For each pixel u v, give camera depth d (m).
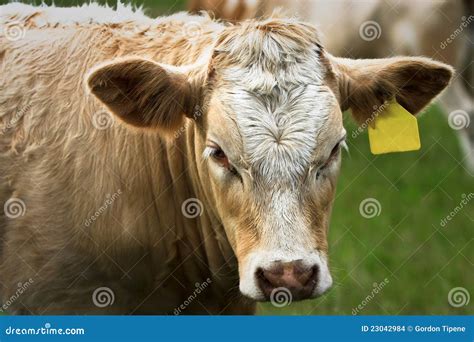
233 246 7.27
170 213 8.16
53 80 8.47
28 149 8.37
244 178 7.03
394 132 8.09
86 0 12.13
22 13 9.00
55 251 8.26
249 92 7.19
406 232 12.80
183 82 7.54
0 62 8.71
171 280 8.34
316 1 14.58
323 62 7.43
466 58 14.74
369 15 14.55
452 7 14.52
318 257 6.82
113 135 8.11
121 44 8.47
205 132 7.42
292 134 7.03
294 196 6.93
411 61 7.79
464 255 12.23
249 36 7.41
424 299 11.19
